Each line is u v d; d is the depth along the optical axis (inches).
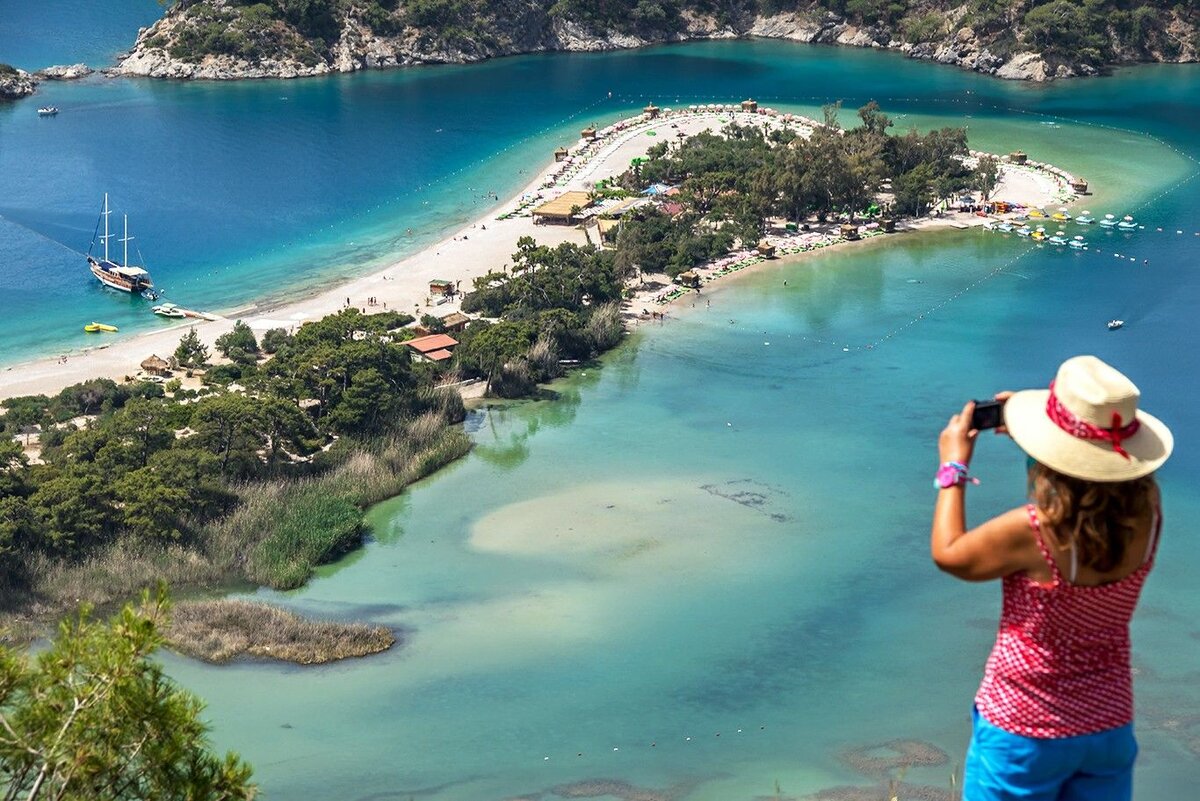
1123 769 519.2
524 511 4739.2
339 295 7514.8
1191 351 6304.1
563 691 3572.8
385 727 3410.4
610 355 6363.2
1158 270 7539.4
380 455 5064.0
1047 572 497.0
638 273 7490.2
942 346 6451.8
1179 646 3718.0
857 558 4315.9
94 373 6348.4
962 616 3927.2
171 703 902.4
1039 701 508.1
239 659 3693.4
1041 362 6225.4
